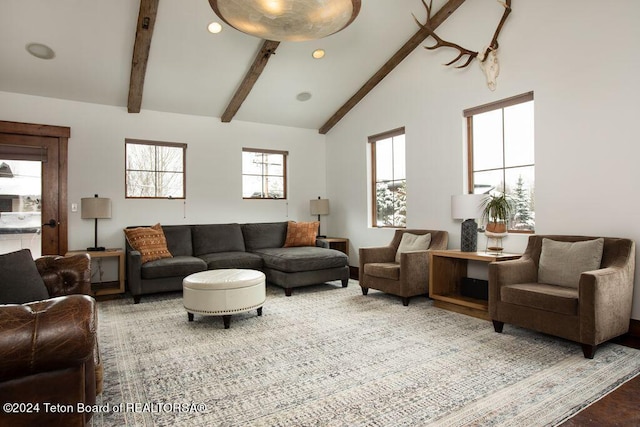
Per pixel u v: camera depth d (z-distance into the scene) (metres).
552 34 3.52
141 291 4.23
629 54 3.02
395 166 5.46
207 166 5.78
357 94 5.77
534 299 2.85
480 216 3.81
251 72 4.70
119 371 2.43
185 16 3.90
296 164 6.56
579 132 3.33
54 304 1.27
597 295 2.54
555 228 3.50
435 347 2.80
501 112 4.08
